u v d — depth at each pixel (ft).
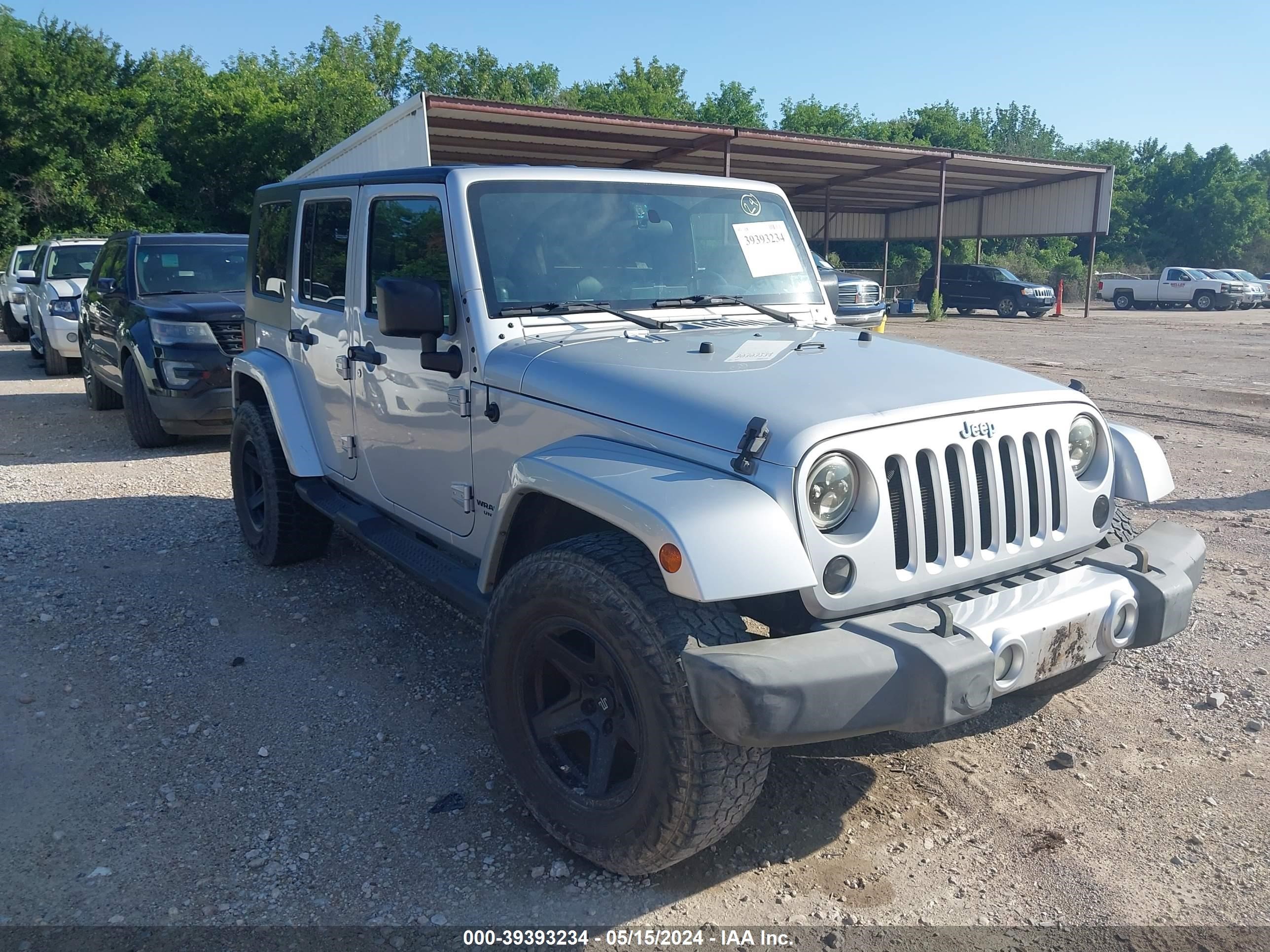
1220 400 37.40
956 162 84.74
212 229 119.03
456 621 15.44
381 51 183.62
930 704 7.97
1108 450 10.71
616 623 8.35
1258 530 20.06
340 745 11.71
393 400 13.04
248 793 10.68
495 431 11.08
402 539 13.41
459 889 9.14
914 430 8.96
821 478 8.39
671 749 8.13
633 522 8.18
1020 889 9.13
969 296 100.27
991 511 9.47
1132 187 219.41
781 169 86.02
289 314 16.31
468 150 65.98
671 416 9.08
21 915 8.77
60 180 101.19
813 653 7.82
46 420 33.19
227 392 26.35
